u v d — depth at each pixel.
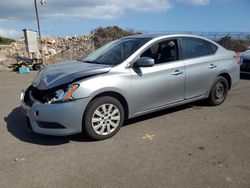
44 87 4.23
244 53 9.81
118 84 4.37
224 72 6.01
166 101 5.09
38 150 4.09
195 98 5.59
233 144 4.14
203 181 3.16
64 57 21.22
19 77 12.14
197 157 3.74
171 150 3.98
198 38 5.68
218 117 5.39
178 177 3.25
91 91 4.12
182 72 5.18
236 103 6.38
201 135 4.51
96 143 4.28
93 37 27.84
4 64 18.19
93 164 3.62
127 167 3.52
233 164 3.53
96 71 4.33
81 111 4.11
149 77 4.73
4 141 4.45
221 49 6.09
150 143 4.24
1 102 7.08
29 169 3.53
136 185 3.12
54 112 3.98
